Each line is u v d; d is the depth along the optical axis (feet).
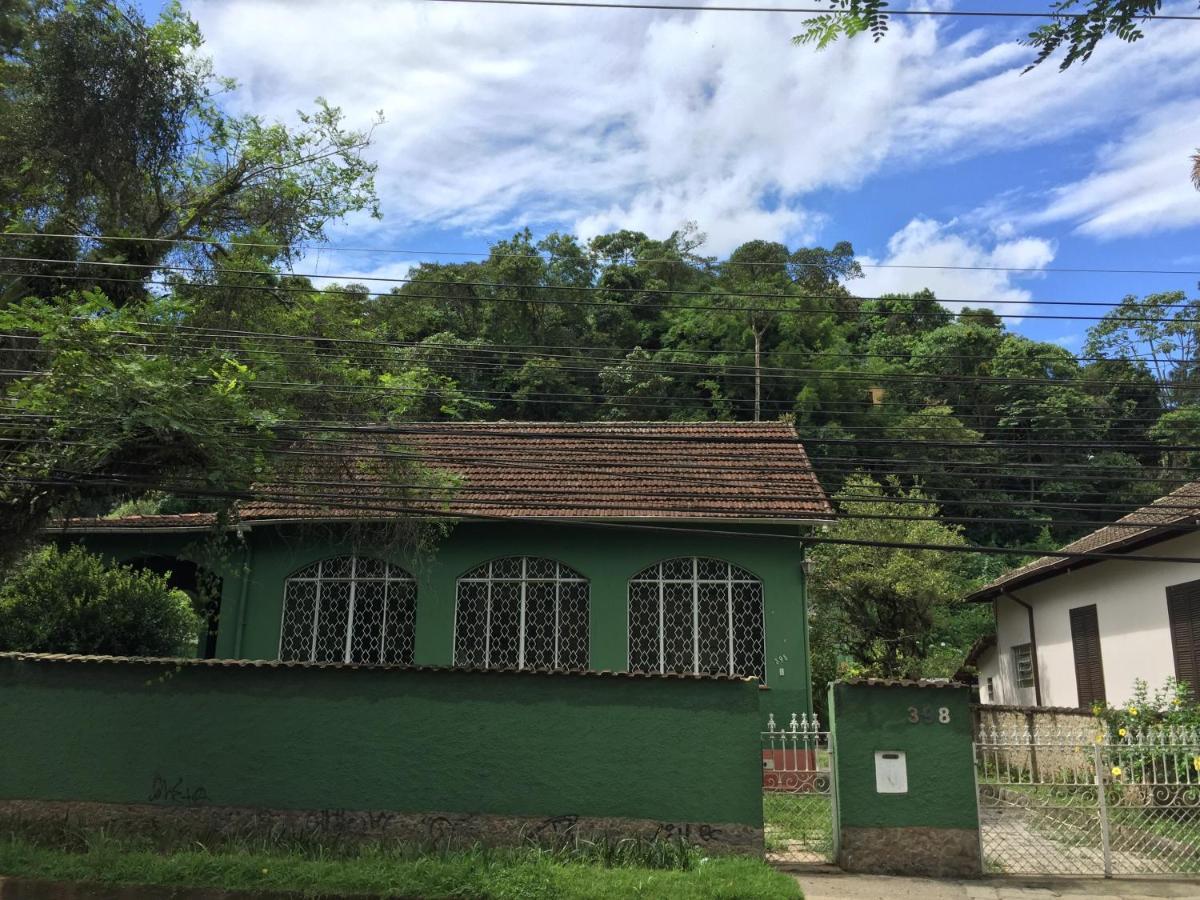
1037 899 26.17
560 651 49.78
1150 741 30.89
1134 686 47.96
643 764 30.25
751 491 51.52
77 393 28.48
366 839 30.14
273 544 51.88
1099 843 30.32
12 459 29.99
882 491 86.84
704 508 42.09
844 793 29.48
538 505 50.42
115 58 45.75
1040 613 61.57
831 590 64.69
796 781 34.01
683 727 30.45
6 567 33.37
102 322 29.60
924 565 63.52
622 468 54.39
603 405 110.83
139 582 45.88
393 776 30.68
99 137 45.39
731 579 49.90
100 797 31.22
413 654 49.88
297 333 45.19
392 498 34.27
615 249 170.19
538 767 30.42
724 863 27.63
